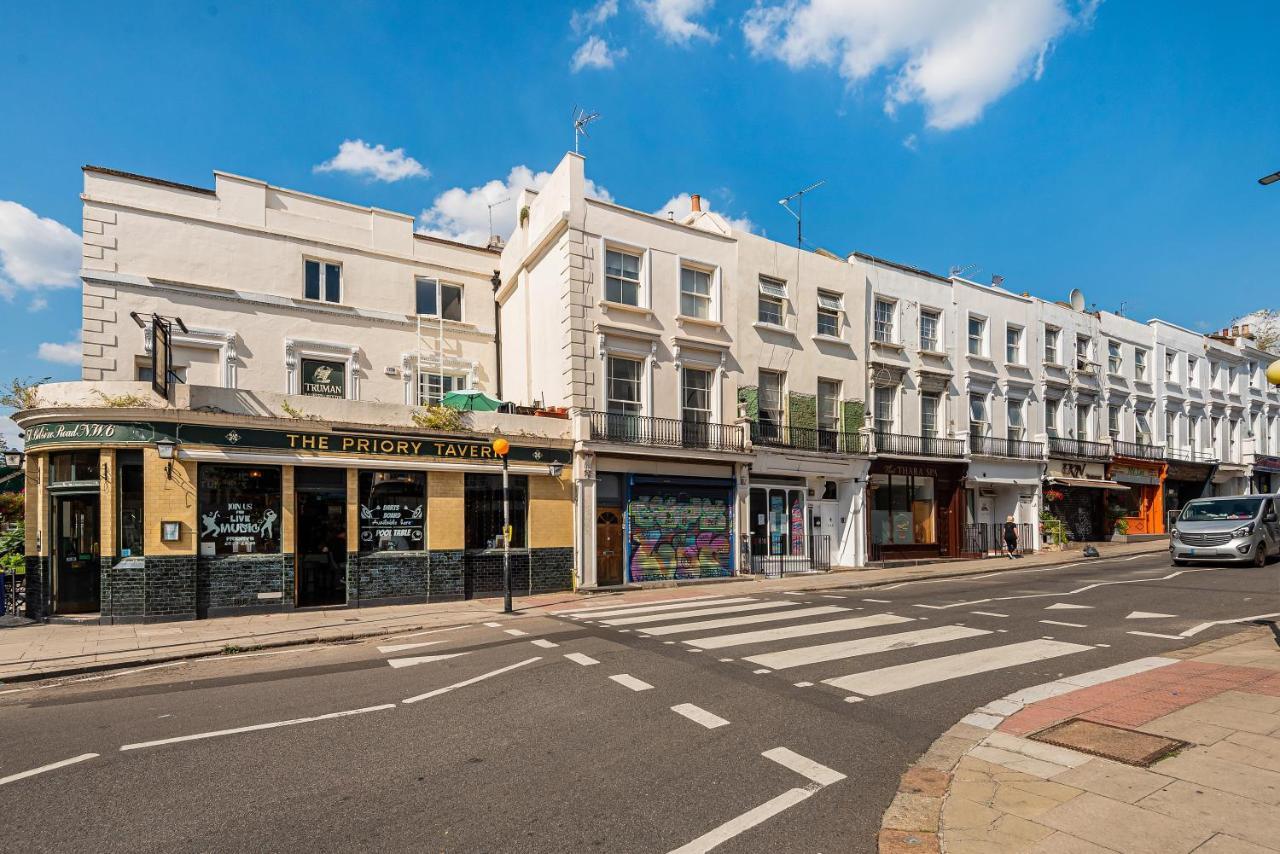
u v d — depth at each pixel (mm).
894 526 24266
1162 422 34531
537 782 4883
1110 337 32844
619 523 18422
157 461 12906
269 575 13641
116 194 16797
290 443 13961
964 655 8477
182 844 4066
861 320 24219
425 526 15445
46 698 7766
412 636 11398
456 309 21812
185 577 12883
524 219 21266
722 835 4086
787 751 5410
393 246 20594
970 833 3855
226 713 6715
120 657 9625
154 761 5402
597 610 13445
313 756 5453
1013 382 28297
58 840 4145
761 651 8883
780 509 21719
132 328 16594
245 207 18281
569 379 18156
